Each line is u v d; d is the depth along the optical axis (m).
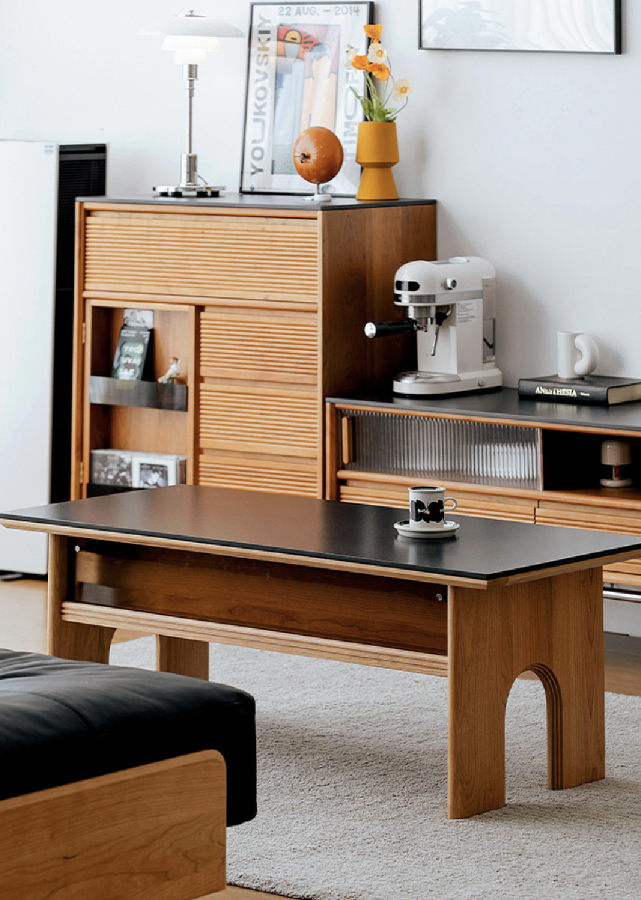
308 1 5.71
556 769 3.64
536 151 5.28
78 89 6.35
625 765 3.84
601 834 3.33
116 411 5.85
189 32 5.44
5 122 6.57
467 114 5.41
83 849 2.33
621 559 3.54
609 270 5.18
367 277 5.32
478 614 3.38
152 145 6.18
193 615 3.76
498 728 3.49
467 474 4.91
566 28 5.13
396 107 5.57
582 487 4.82
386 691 4.51
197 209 5.37
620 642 5.13
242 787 2.61
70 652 3.98
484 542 3.57
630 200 5.11
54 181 5.86
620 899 2.97
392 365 5.52
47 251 5.90
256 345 5.32
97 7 6.24
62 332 6.00
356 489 5.14
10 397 6.02
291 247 5.18
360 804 3.55
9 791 2.26
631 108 5.07
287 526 3.78
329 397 5.15
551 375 5.36
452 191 5.50
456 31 5.36
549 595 3.56
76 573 3.95
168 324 5.65
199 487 4.45
